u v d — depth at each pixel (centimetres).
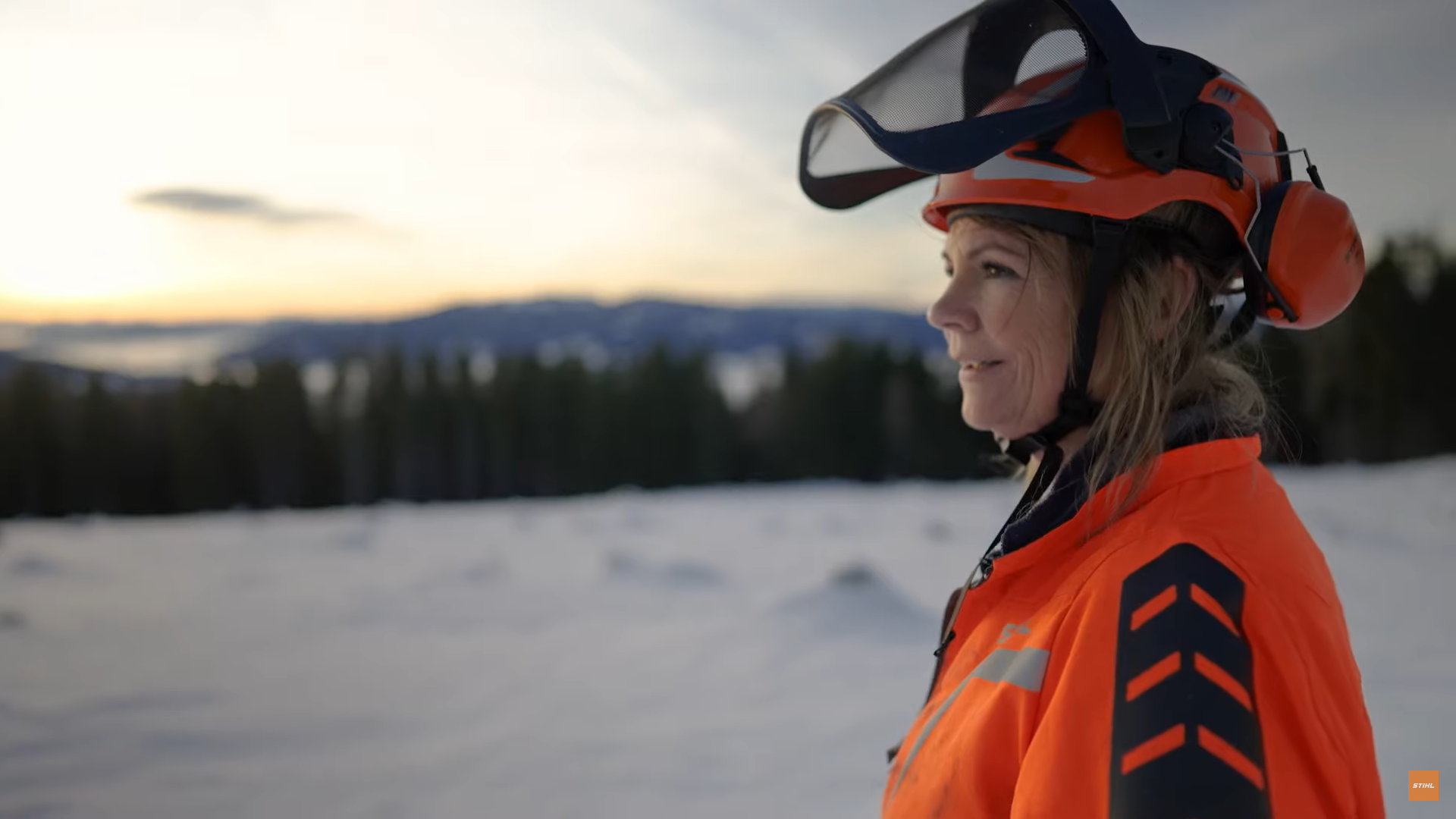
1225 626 62
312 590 848
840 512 1514
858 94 88
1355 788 63
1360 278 84
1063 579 75
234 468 4666
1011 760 72
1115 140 76
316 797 352
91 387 4609
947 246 90
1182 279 78
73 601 820
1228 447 73
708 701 460
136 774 382
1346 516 1074
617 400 4856
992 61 80
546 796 344
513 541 1210
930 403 4594
